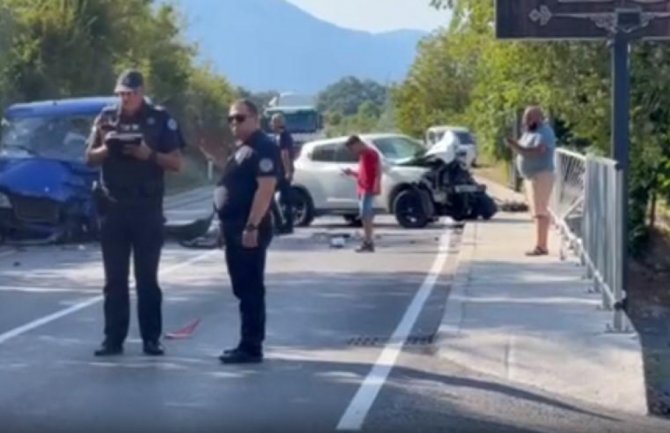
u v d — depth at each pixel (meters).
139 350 17.45
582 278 24.31
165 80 65.25
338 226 40.00
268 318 20.70
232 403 14.30
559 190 31.31
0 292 24.00
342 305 22.23
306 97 93.44
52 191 33.56
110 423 13.41
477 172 74.81
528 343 17.89
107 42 57.62
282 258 30.02
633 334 18.36
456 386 15.72
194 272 27.25
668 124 33.66
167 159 16.47
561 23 24.27
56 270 28.08
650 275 34.75
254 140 16.02
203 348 17.81
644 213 35.62
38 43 53.31
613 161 20.36
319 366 16.52
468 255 28.86
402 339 18.83
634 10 23.75
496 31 24.52
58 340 18.53
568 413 14.91
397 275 26.72
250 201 16.08
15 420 13.55
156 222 16.69
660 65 33.19
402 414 13.99
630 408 16.14
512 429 13.70
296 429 13.22
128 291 17.20
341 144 40.00
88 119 34.22
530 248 30.08
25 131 34.22
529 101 35.72
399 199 38.84
